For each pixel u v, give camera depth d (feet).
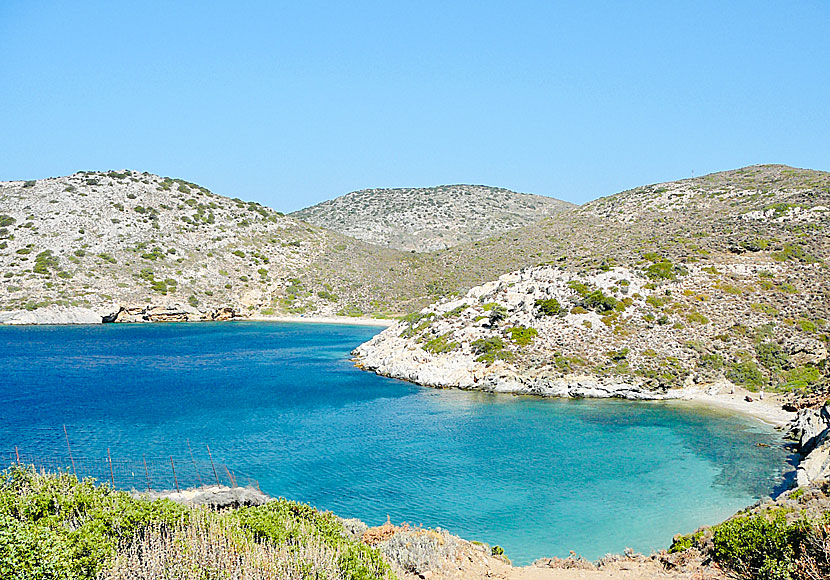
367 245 655.76
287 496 121.80
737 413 187.42
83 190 598.75
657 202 547.90
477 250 583.58
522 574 71.77
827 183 456.45
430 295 502.79
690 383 213.25
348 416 189.37
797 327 234.17
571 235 530.68
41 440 161.48
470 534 104.17
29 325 426.10
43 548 51.88
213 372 272.10
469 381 231.09
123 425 178.29
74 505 68.13
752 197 481.05
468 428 174.70
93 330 416.46
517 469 138.00
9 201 563.89
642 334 236.84
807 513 73.00
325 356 322.34
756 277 268.21
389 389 231.91
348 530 79.61
